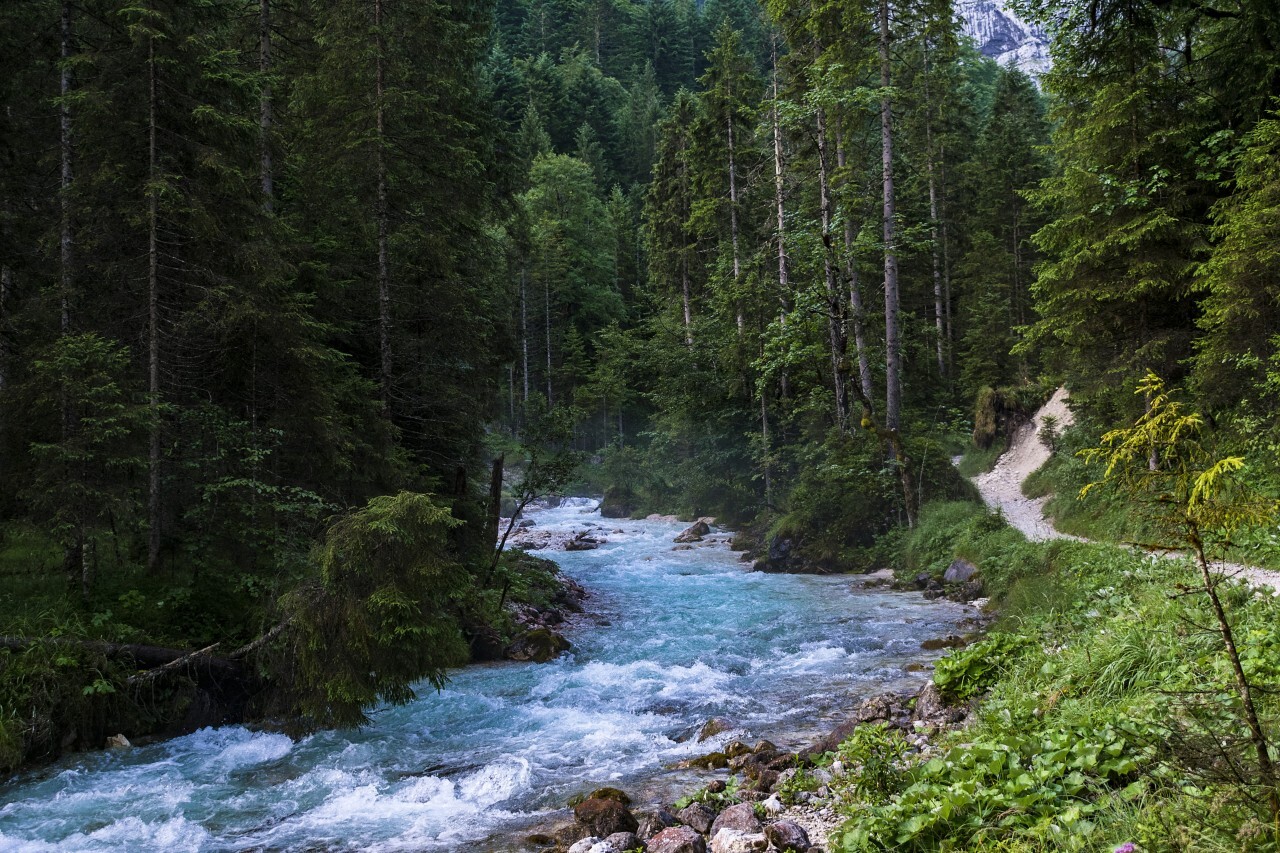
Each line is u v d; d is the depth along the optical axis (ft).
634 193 291.17
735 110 124.77
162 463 42.09
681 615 59.41
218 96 46.16
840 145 85.56
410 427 62.64
